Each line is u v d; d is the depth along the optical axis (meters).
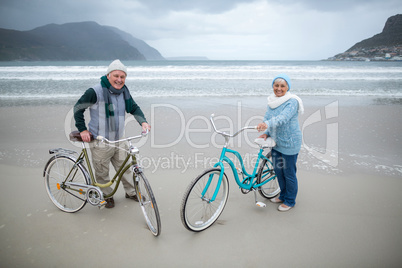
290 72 20.38
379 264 2.09
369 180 3.54
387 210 2.86
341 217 2.74
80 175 2.81
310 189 3.33
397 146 4.83
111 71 2.46
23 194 3.13
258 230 2.54
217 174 2.49
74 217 2.72
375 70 22.14
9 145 4.70
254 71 20.95
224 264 2.10
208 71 20.67
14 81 13.43
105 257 2.16
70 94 10.20
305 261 2.13
